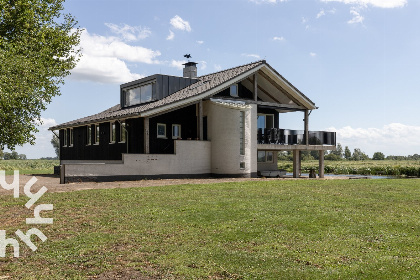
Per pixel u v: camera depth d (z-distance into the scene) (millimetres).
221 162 20812
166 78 23500
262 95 25938
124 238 7133
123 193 12328
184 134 22422
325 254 6152
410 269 5434
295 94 24203
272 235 7270
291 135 24312
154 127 21141
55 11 22344
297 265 5656
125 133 22266
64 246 6691
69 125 27047
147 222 8367
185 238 7102
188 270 5453
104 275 5336
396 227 7895
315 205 10266
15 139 17109
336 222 8305
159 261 5840
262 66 22594
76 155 27797
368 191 13250
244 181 16953
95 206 10172
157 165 19016
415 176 33031
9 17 19250
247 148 21172
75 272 5453
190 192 12688
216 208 9828
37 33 20344
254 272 5375
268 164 26969
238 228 7785
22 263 5879
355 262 5758
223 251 6312
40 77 18047
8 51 16422
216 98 21312
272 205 10234
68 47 22484
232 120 20672
